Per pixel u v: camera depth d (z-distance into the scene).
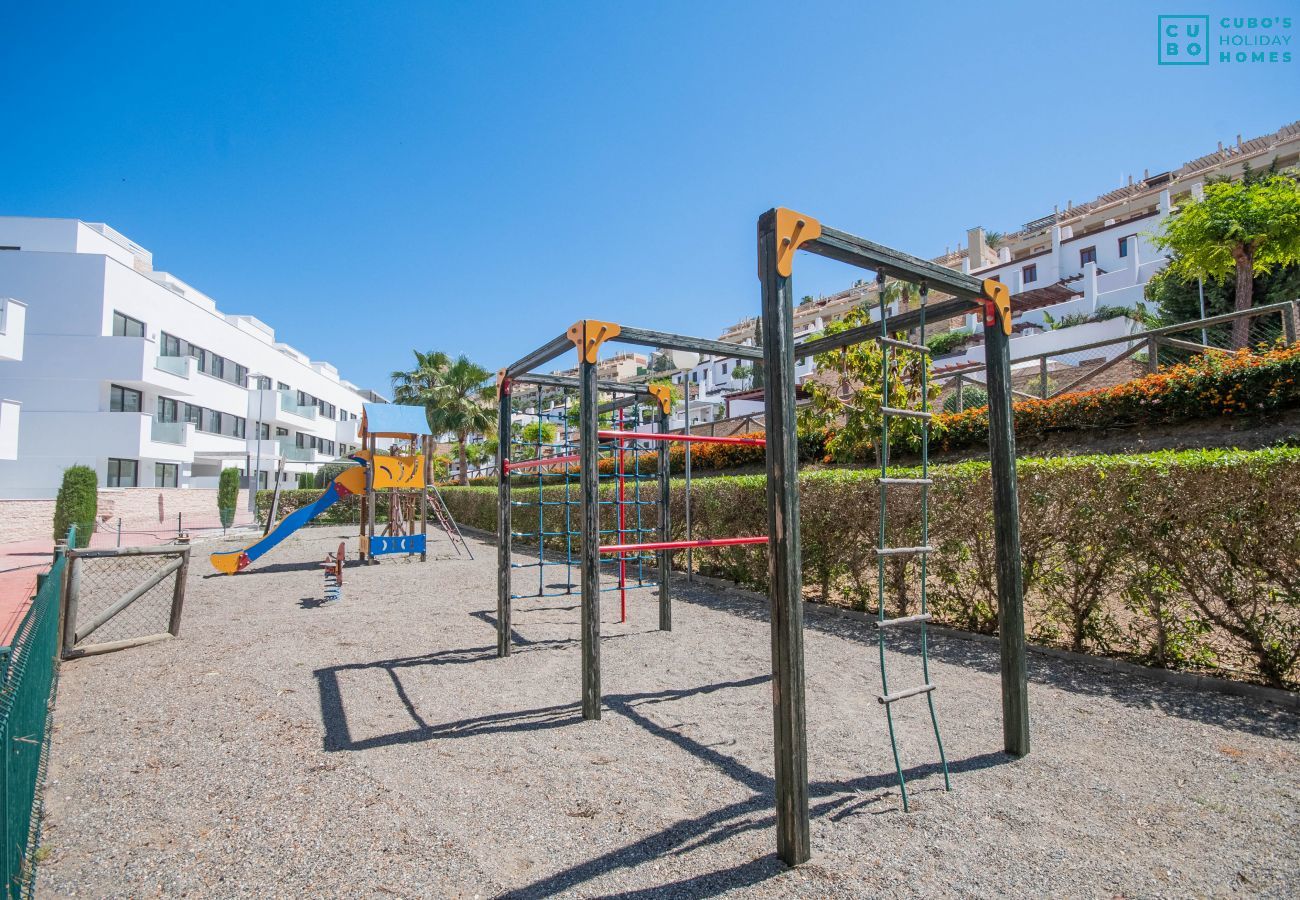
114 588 9.95
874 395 8.62
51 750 3.60
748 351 5.32
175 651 5.91
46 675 3.87
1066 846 2.46
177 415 27.59
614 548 4.52
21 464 22.11
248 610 8.04
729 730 3.82
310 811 2.88
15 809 2.09
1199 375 8.20
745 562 8.30
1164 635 4.38
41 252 23.08
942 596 5.93
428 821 2.78
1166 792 2.87
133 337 23.58
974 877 2.27
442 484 28.25
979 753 3.35
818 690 4.46
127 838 2.66
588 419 4.31
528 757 3.46
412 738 3.76
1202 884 2.21
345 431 46.28
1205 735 3.45
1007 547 3.37
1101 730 3.59
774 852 2.48
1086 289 31.34
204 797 3.03
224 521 21.48
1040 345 25.02
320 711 4.24
